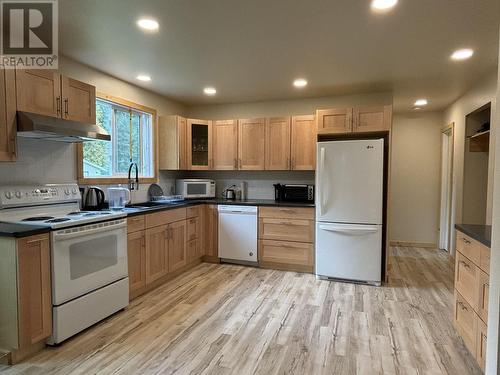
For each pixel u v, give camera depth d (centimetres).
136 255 308
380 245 353
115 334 243
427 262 450
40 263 213
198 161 468
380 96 413
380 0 198
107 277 267
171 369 200
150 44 269
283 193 439
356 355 217
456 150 446
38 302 212
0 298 204
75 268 236
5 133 223
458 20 223
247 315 277
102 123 353
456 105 449
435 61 303
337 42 262
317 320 268
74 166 312
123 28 239
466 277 218
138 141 411
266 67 324
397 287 350
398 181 551
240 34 248
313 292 333
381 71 332
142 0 199
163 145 442
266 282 364
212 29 239
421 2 200
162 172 452
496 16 217
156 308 291
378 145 349
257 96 444
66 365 203
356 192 358
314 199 422
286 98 454
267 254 412
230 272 401
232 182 495
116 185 364
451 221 478
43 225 219
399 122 547
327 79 362
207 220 441
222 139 459
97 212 291
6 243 200
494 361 163
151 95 425
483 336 189
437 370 200
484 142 398
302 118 418
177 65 320
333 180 365
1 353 204
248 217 418
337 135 398
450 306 298
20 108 233
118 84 365
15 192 251
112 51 283
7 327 203
